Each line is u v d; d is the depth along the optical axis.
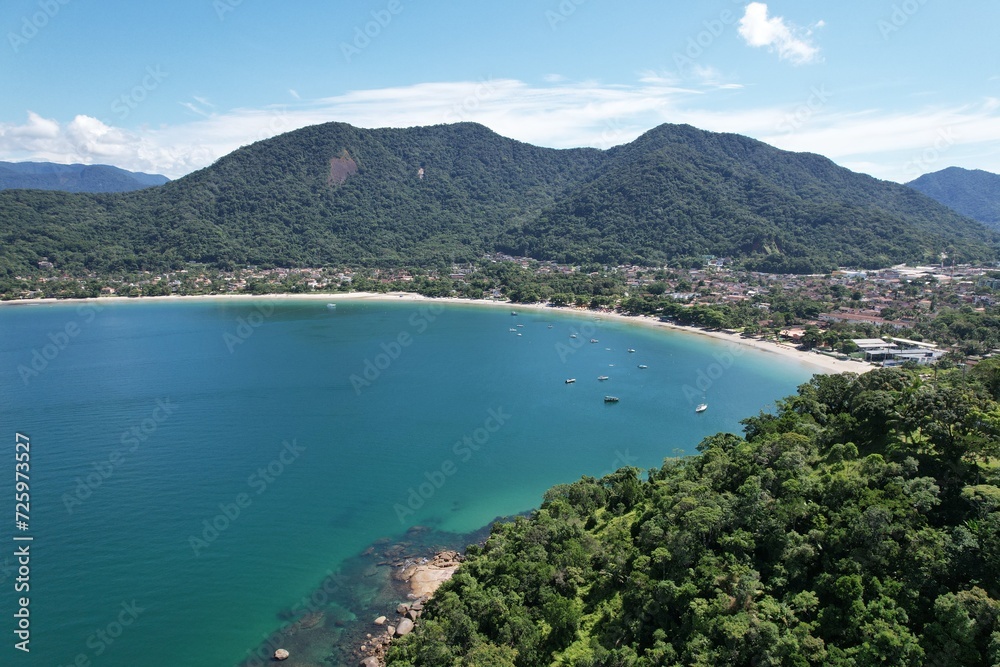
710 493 75.94
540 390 181.88
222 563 89.81
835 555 62.59
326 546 94.94
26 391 170.75
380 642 73.12
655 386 187.25
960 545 57.38
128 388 174.88
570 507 90.69
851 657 52.16
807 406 105.50
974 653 50.31
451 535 98.75
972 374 101.88
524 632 63.38
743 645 54.62
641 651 60.34
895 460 76.44
